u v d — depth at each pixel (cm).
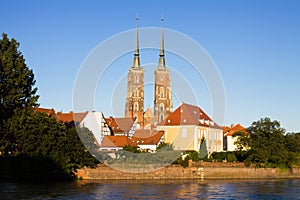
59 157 9019
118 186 8281
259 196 7344
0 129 8925
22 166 8606
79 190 7519
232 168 11500
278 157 12212
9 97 9281
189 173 10588
